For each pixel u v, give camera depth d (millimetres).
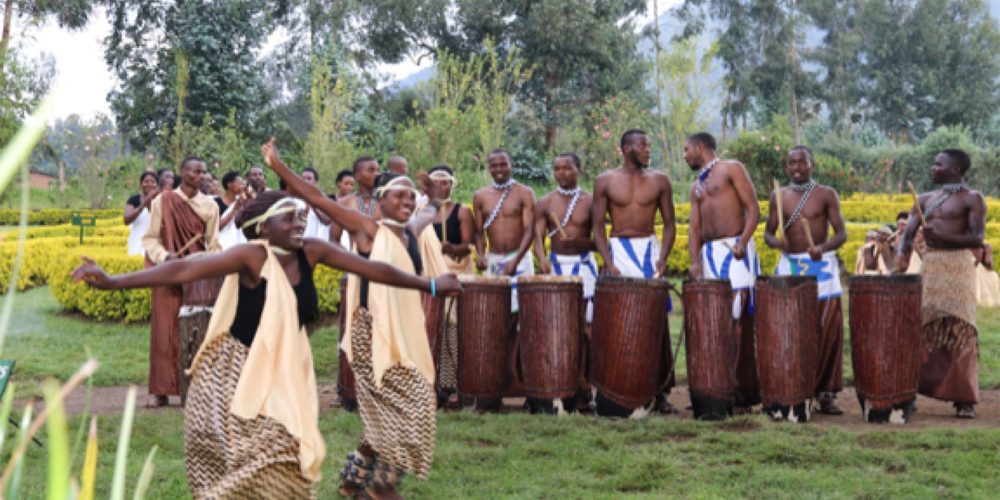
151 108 36219
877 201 28984
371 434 4648
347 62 35750
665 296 7164
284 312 3668
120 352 10883
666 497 4828
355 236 4926
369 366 4656
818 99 58375
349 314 4762
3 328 1080
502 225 8398
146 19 37531
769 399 6938
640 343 6996
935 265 7270
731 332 7016
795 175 7656
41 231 20672
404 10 40031
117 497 1153
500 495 4922
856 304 7004
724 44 54125
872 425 6859
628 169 7746
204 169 7953
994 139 58625
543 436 6320
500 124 23969
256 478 3482
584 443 6027
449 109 23031
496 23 40094
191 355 7496
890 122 57594
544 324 7207
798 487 5000
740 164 7441
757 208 7375
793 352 6820
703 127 28375
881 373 6887
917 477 5172
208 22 35938
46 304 13844
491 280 7426
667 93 28922
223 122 35469
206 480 3654
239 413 3525
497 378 7469
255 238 3752
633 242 7652
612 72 41438
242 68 36562
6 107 18875
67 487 1078
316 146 23219
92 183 29375
